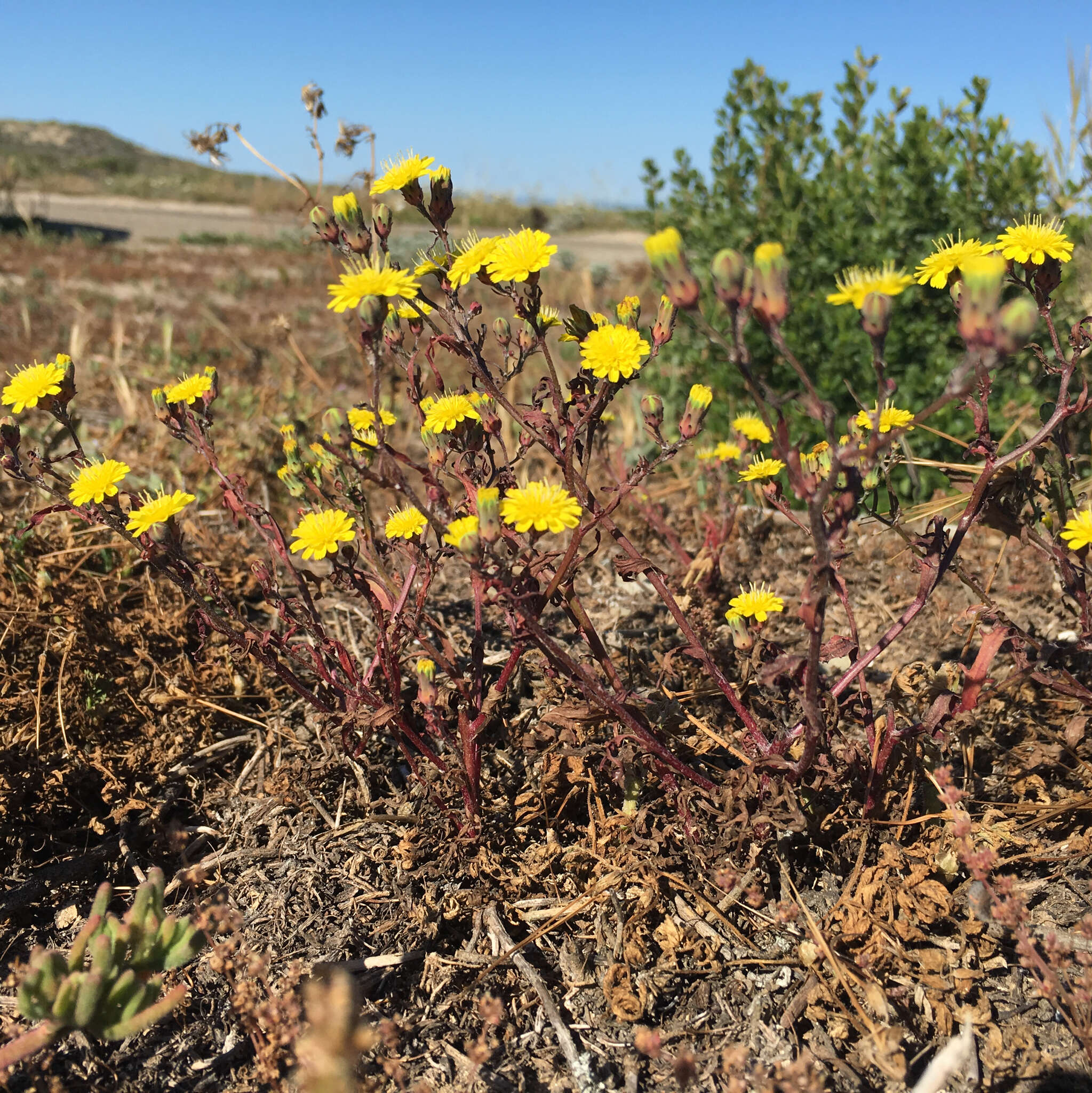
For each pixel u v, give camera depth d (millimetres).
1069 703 241
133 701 254
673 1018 186
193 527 320
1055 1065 174
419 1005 189
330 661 237
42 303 1118
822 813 202
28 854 223
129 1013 166
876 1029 172
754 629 206
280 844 223
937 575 189
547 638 183
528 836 216
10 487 366
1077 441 375
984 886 183
